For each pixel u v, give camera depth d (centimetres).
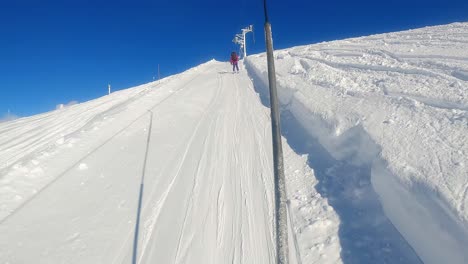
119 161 730
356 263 384
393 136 522
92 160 736
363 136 577
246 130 881
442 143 461
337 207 487
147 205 553
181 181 628
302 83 1062
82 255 440
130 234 480
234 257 422
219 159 712
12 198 574
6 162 752
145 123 1004
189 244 453
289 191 562
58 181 641
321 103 818
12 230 486
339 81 973
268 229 468
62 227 496
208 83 1695
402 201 409
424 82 766
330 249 411
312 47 2103
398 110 616
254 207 523
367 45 1645
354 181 533
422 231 366
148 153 772
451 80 741
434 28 1789
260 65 1923
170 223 501
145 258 432
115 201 568
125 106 1205
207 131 903
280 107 1029
